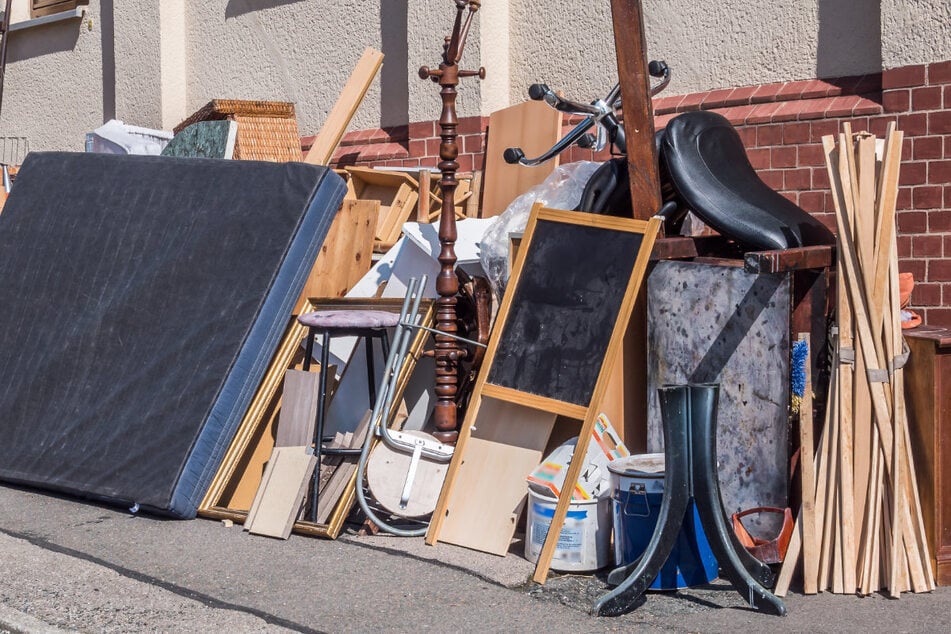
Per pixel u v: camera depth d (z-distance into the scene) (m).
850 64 6.48
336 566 4.98
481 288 6.09
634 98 5.21
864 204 4.64
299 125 9.95
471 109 8.09
